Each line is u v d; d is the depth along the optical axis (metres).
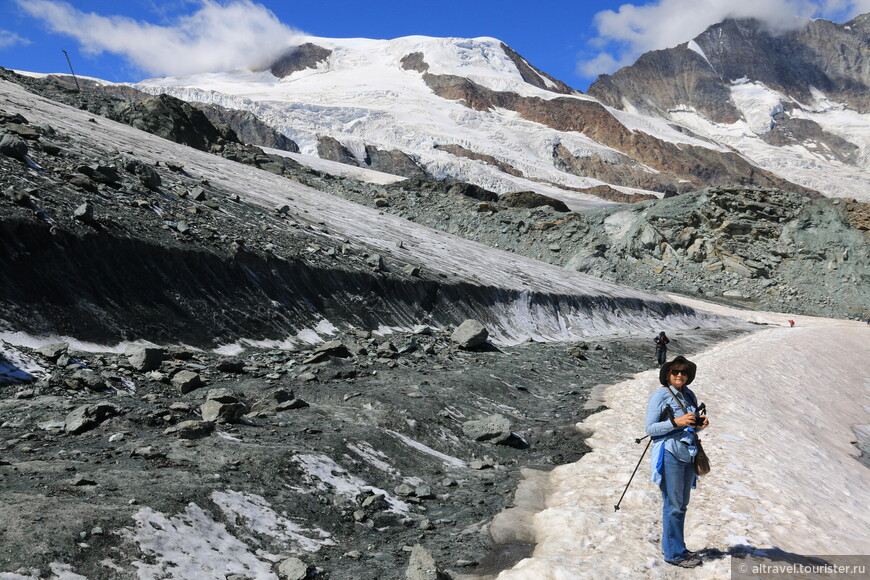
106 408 8.44
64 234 12.57
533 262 45.94
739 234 69.25
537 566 5.88
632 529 6.85
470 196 91.62
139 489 6.02
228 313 15.13
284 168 70.94
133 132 38.00
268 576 5.43
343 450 8.67
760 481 8.72
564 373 19.42
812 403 19.44
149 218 16.34
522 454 10.96
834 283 63.53
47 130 21.31
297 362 14.34
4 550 4.52
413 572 5.68
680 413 6.01
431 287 24.47
